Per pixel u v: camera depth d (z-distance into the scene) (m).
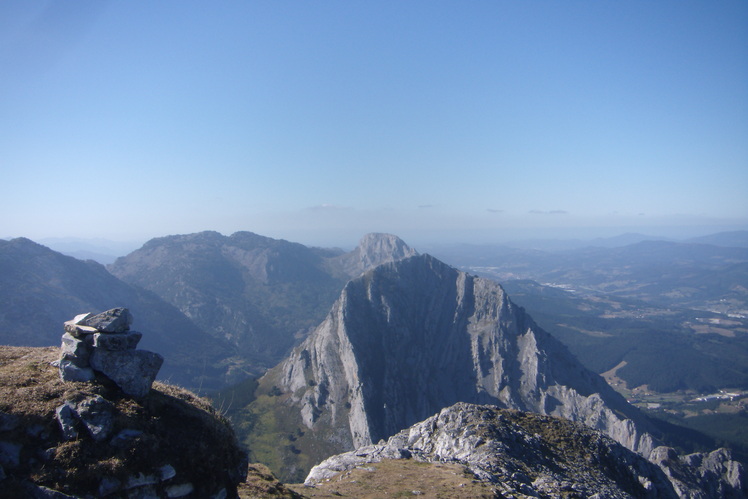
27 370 25.98
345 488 49.19
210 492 25.78
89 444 22.45
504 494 49.59
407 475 53.75
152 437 24.38
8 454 20.56
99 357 25.73
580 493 58.00
